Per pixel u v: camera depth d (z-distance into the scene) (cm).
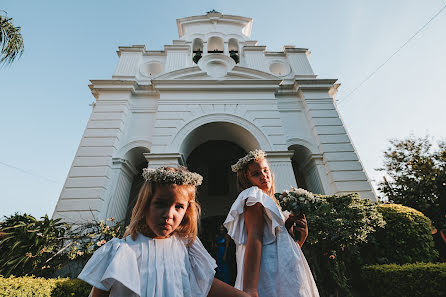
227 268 727
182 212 135
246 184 216
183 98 1134
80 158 925
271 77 1230
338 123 1100
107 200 881
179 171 143
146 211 132
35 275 567
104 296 99
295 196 203
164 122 1047
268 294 149
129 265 104
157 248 123
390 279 441
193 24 1683
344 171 965
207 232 1171
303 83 1229
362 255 600
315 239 504
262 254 167
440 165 994
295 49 1424
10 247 562
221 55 1323
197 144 1214
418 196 941
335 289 495
